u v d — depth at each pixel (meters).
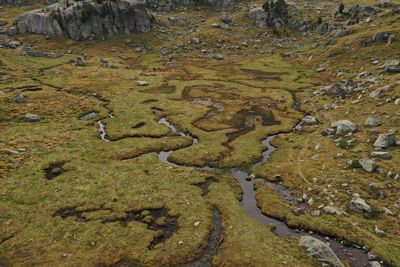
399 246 31.20
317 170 44.81
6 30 128.00
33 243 31.81
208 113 71.00
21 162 47.41
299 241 31.86
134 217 36.16
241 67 108.94
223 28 143.50
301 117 67.62
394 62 78.62
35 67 99.56
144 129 61.66
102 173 45.12
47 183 42.25
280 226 35.25
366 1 168.25
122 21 134.25
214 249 31.69
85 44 126.62
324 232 33.75
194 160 50.31
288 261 29.42
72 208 37.50
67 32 129.38
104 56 117.88
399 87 61.97
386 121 53.16
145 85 89.62
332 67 97.69
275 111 71.62
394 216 34.66
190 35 137.75
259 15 151.88
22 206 37.50
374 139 49.06
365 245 31.61
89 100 76.56
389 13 114.31
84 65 105.38
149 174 45.34
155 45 131.12
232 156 51.69
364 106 61.94
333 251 31.23
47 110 68.56
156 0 171.75
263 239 32.50
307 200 39.25
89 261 29.75
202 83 92.38
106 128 62.47
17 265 29.17
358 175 41.62
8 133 57.25
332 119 61.94
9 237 32.69
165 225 34.94
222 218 36.28
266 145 56.56
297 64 109.94
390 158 43.53
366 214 35.34
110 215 36.12
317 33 139.62
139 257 30.38
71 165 47.19
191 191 41.16
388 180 39.72
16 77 88.94
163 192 40.72
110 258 30.17
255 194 41.50
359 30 113.38
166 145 55.41
